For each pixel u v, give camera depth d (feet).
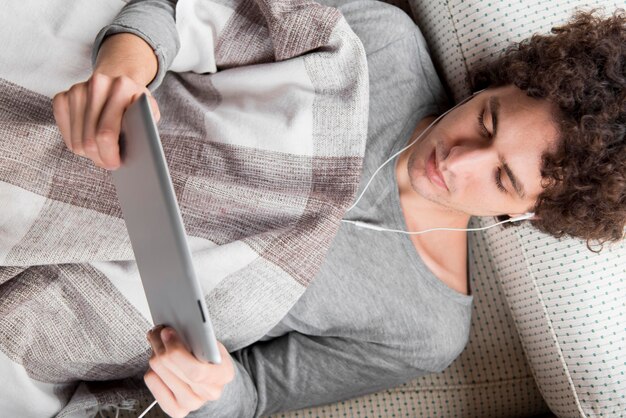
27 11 2.71
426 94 3.69
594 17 3.30
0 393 2.70
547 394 3.64
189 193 2.84
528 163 2.95
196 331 1.56
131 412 3.53
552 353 3.45
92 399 2.93
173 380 2.14
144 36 2.47
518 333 3.79
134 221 1.80
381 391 3.80
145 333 2.84
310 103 2.98
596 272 3.31
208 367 2.05
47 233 2.64
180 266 1.50
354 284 3.30
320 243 2.88
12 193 2.58
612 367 3.27
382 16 3.59
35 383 2.83
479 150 3.00
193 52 3.00
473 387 3.89
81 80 2.76
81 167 2.68
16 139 2.57
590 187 2.98
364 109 2.99
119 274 2.77
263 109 2.99
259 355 3.39
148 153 1.54
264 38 3.06
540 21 3.44
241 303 2.87
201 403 2.33
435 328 3.44
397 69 3.58
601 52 3.00
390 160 3.43
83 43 2.79
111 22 2.73
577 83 2.91
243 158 2.89
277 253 2.84
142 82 2.33
